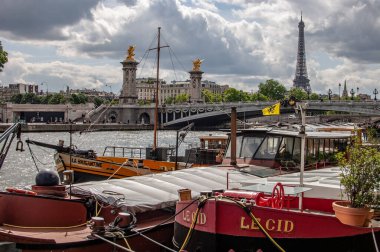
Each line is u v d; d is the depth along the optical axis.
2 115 168.12
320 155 23.05
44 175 16.73
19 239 14.85
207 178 21.27
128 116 172.00
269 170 21.09
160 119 167.50
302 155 14.77
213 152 34.44
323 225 12.88
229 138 24.33
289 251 13.08
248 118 150.00
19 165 57.66
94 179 33.81
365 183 12.36
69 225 16.33
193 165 32.69
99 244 15.47
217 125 158.88
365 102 117.75
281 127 27.08
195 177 21.39
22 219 15.88
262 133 22.64
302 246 13.01
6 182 46.38
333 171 19.67
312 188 15.37
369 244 12.84
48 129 132.38
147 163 34.22
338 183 15.94
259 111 134.38
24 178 49.03
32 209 15.93
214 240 13.68
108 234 15.45
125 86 178.50
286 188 14.46
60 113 179.75
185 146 80.69
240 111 135.12
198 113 155.38
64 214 16.27
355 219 12.41
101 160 34.16
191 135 116.88
